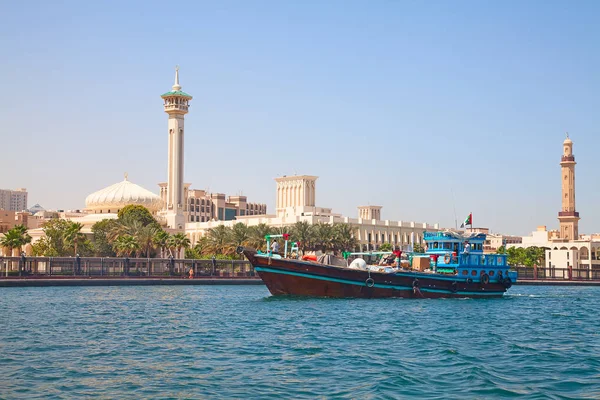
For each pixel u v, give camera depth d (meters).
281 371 37.22
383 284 84.69
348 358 41.38
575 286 164.38
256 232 161.50
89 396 31.44
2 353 42.19
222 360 40.41
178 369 37.62
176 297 88.94
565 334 55.69
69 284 111.75
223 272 137.75
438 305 79.88
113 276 122.75
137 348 44.62
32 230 193.50
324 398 31.42
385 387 33.53
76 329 53.94
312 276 82.00
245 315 65.12
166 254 176.50
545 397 32.09
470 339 51.16
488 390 33.28
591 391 33.47
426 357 42.22
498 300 92.25
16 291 97.88
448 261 92.00
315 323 58.97
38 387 33.00
